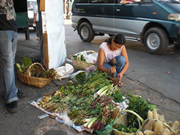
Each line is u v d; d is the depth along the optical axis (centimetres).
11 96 251
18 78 352
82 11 714
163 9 498
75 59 402
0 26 227
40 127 221
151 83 355
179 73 408
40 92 304
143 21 544
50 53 358
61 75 353
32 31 1036
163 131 175
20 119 234
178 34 480
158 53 542
